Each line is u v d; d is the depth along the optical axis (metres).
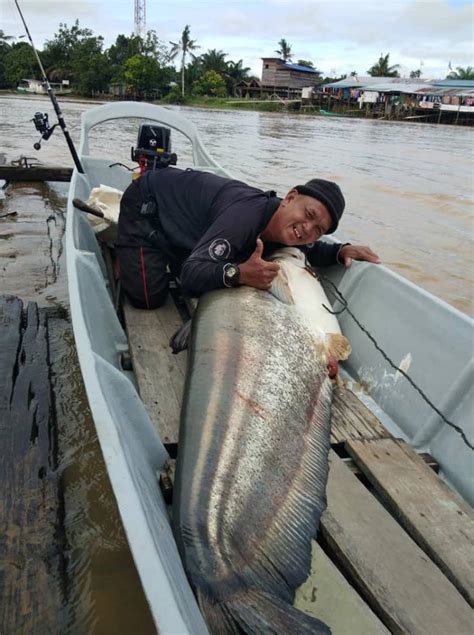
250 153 14.09
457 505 2.01
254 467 1.83
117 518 2.51
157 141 4.78
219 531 1.57
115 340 2.96
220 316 2.38
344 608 1.60
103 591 2.17
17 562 2.25
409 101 44.75
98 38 64.69
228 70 67.56
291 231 2.66
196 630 1.19
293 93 62.97
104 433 1.60
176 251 3.04
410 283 2.80
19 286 4.83
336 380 2.79
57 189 8.70
